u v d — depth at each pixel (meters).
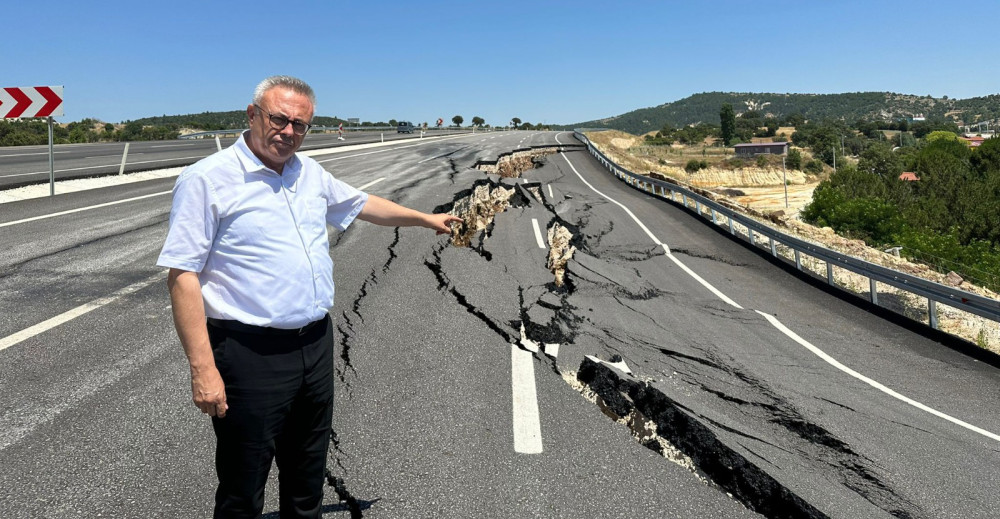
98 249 8.33
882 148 117.12
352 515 2.99
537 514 3.10
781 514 3.49
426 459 3.58
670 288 9.77
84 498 2.97
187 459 3.40
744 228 17.16
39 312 5.75
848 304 9.85
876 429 4.88
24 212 10.71
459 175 20.20
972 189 48.81
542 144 44.94
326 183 2.34
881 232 33.84
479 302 7.18
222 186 1.87
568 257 10.78
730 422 4.65
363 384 4.62
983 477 4.16
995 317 7.55
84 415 3.83
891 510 3.59
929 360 7.23
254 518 2.12
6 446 3.41
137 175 16.70
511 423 4.16
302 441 2.23
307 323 2.04
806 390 5.66
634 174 25.47
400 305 6.80
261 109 1.92
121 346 5.04
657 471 3.68
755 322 8.24
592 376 5.29
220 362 1.94
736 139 199.25
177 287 1.81
